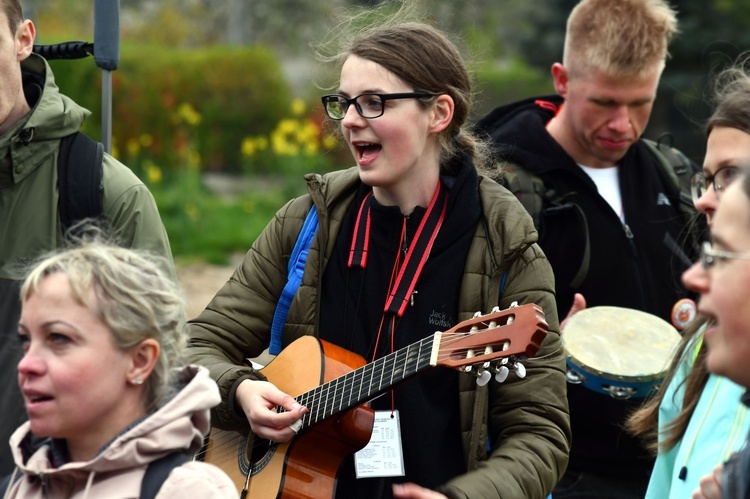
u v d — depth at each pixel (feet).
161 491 10.32
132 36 108.17
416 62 14.69
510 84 93.50
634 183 20.16
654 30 19.25
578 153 20.04
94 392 10.61
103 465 10.41
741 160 13.79
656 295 19.75
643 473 18.80
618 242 19.56
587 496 18.75
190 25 113.09
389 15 16.69
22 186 15.69
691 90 76.74
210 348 15.72
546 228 19.30
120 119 77.15
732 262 9.76
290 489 14.57
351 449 14.62
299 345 15.16
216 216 68.23
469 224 14.71
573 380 17.93
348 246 15.46
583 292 19.44
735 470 10.36
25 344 10.94
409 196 15.08
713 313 9.98
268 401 14.71
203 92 81.35
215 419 15.28
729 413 13.02
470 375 14.29
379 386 13.79
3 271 15.49
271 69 83.10
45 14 101.96
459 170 15.33
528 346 12.53
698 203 14.43
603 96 19.25
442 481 14.32
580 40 19.47
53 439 11.07
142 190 16.08
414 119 14.71
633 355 17.79
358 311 15.15
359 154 14.98
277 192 74.28
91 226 14.82
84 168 15.78
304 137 76.95
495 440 14.65
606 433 18.57
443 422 14.40
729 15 78.02
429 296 14.62
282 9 111.75
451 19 90.27
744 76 15.34
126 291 10.70
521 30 93.04
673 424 13.82
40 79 16.49
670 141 20.99
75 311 10.59
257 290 15.98
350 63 14.89
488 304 14.35
